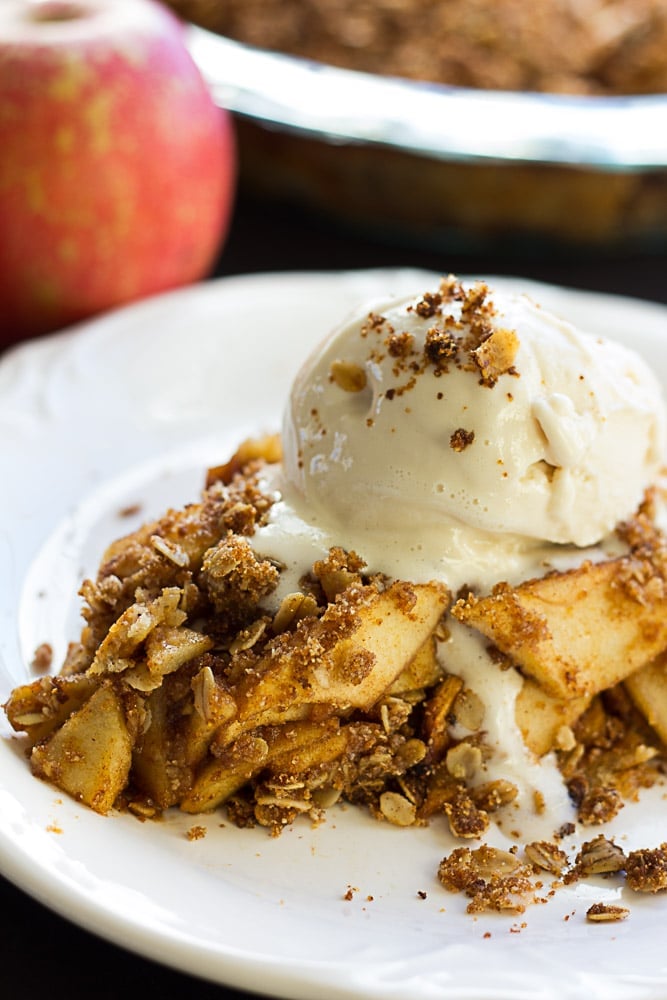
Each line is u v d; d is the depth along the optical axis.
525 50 0.52
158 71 0.44
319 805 0.33
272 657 0.32
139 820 0.32
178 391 0.43
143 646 0.33
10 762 0.32
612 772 0.34
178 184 0.45
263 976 0.29
